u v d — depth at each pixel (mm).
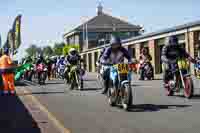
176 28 32938
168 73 14586
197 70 26250
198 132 7953
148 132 8070
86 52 66000
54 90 19219
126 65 11352
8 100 14859
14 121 9820
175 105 12016
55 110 11664
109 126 8836
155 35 37250
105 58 12141
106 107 12047
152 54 38094
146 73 26391
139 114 10445
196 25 29906
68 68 22125
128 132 8117
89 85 22453
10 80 17375
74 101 13930
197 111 10703
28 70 27453
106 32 96312
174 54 14383
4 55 17406
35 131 8469
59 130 8531
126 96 11039
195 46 30422
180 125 8719
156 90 17438
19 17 26375
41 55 25188
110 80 11977
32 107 12523
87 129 8547
